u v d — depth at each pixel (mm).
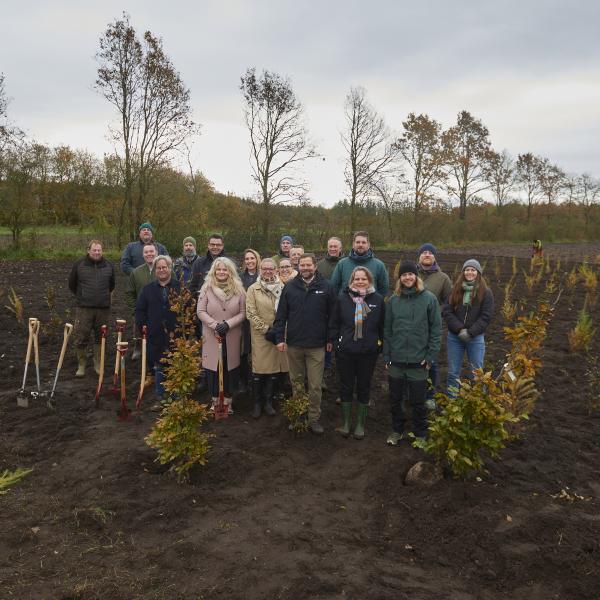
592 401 6641
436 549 3844
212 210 31109
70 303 12148
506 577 3572
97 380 7277
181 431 4566
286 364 6031
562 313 12555
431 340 5223
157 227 26016
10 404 6223
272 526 4051
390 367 5371
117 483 4539
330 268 7320
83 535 3885
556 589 3486
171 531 3955
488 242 46438
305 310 5539
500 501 4340
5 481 4508
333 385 7180
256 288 6043
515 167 55281
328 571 3557
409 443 5484
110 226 27016
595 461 5180
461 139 47094
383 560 3729
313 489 4684
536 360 5293
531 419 6148
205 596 3291
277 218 30953
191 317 6305
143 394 6730
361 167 33781
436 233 39500
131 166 25094
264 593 3322
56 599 3223
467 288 5816
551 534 3918
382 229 36062
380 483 4707
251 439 5500
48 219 30797
